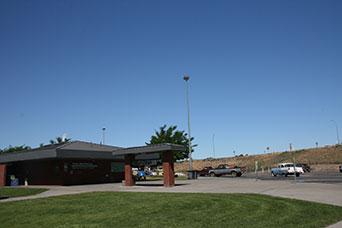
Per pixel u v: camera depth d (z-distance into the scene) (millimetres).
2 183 42781
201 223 12812
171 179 32375
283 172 51281
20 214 16047
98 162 44469
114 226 12516
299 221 13141
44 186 38625
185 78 46625
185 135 60656
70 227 12523
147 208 16062
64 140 58531
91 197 21094
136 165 52938
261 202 17641
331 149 103938
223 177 52375
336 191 22500
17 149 80500
